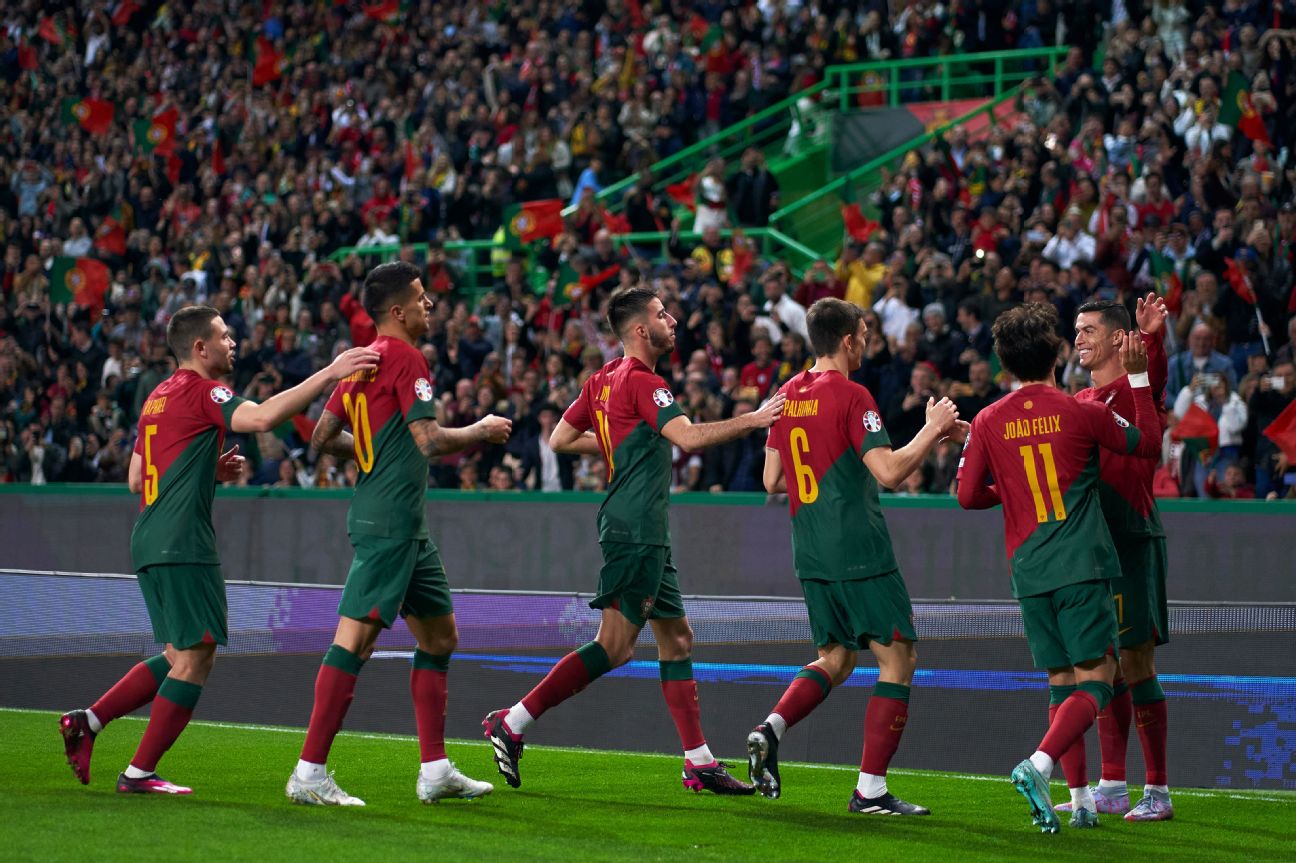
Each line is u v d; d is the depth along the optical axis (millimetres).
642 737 29578
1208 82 53656
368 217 69812
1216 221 47969
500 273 66500
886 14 71812
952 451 45719
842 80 71562
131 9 90062
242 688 32812
